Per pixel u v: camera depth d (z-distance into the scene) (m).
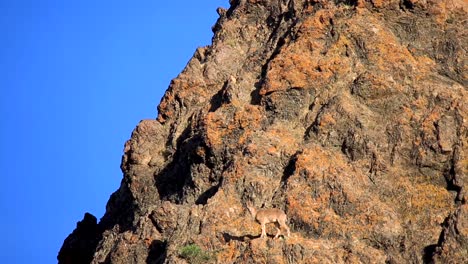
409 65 72.12
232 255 64.06
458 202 64.44
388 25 75.25
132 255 69.25
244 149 69.94
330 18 75.44
